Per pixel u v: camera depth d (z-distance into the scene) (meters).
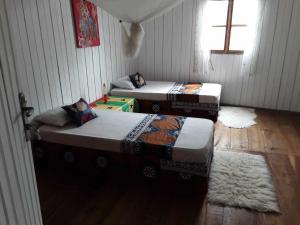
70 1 3.34
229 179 2.63
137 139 2.56
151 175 2.54
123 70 5.06
